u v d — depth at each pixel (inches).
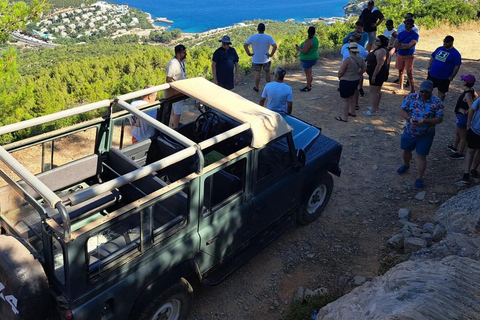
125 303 163.6
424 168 300.7
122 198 204.8
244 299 216.4
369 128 398.0
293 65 590.2
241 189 202.4
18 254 143.6
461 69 582.6
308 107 443.5
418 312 139.6
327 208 289.9
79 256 141.4
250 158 197.6
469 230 227.1
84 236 140.1
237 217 202.2
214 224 192.2
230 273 209.9
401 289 163.2
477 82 528.1
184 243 180.2
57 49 4963.1
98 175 211.9
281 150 216.8
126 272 161.0
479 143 286.4
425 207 285.3
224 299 215.5
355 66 384.2
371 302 165.9
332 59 644.1
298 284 226.8
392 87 503.5
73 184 203.9
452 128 400.8
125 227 164.9
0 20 375.9
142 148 224.4
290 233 264.8
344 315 169.2
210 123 232.5
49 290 146.1
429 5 936.9
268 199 218.4
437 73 410.6
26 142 182.9
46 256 148.0
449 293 150.1
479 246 202.5
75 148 201.5
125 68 2409.0
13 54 379.6
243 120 195.0
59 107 490.0
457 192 297.6
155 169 155.2
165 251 173.8
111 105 202.4
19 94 365.7
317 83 520.1
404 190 308.0
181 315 189.3
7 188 158.1
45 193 133.9
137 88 615.8
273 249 251.3
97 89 631.2
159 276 173.3
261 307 212.2
